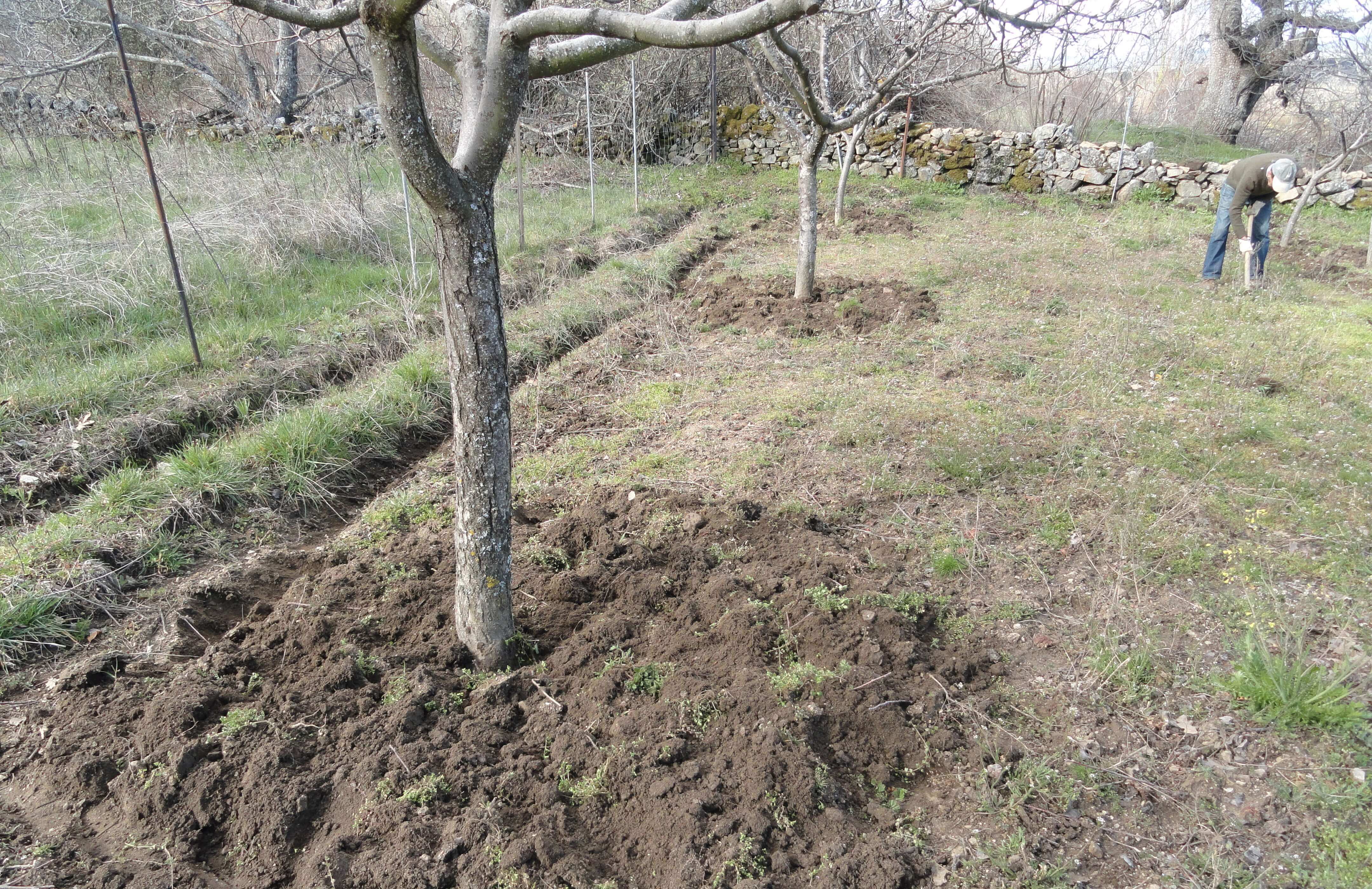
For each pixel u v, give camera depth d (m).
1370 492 4.29
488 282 2.67
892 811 2.58
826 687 2.96
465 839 2.38
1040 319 7.18
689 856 2.33
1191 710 2.97
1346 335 6.76
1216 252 8.23
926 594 3.62
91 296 6.56
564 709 2.92
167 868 2.36
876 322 7.18
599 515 4.10
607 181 13.49
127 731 2.84
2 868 2.35
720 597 3.48
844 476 4.64
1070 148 13.07
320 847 2.40
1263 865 2.39
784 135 14.79
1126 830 2.52
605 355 6.57
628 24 2.21
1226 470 4.57
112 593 3.62
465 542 2.99
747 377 6.12
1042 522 4.15
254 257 8.02
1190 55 18.55
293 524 4.44
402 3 1.96
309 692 2.94
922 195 13.10
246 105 14.42
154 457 4.92
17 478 4.39
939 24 5.88
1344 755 2.75
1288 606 3.46
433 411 5.71
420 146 2.29
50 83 14.84
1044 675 3.17
